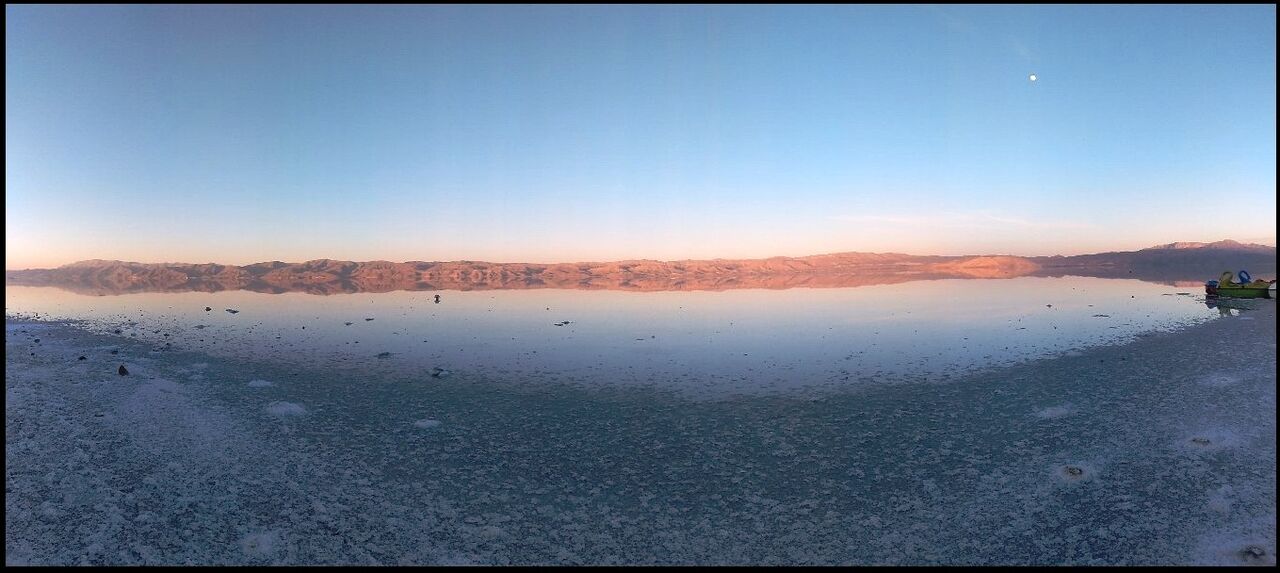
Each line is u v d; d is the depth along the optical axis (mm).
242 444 9367
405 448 9414
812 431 10078
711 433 10078
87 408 10648
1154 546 6309
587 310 29469
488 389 13133
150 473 8062
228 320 25812
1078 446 8938
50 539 6383
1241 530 6445
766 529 6973
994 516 7086
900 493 7723
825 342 18500
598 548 6629
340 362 16094
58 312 29688
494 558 6418
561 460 8953
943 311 26031
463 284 64375
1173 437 9039
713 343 18750
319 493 7742
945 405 11336
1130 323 20500
